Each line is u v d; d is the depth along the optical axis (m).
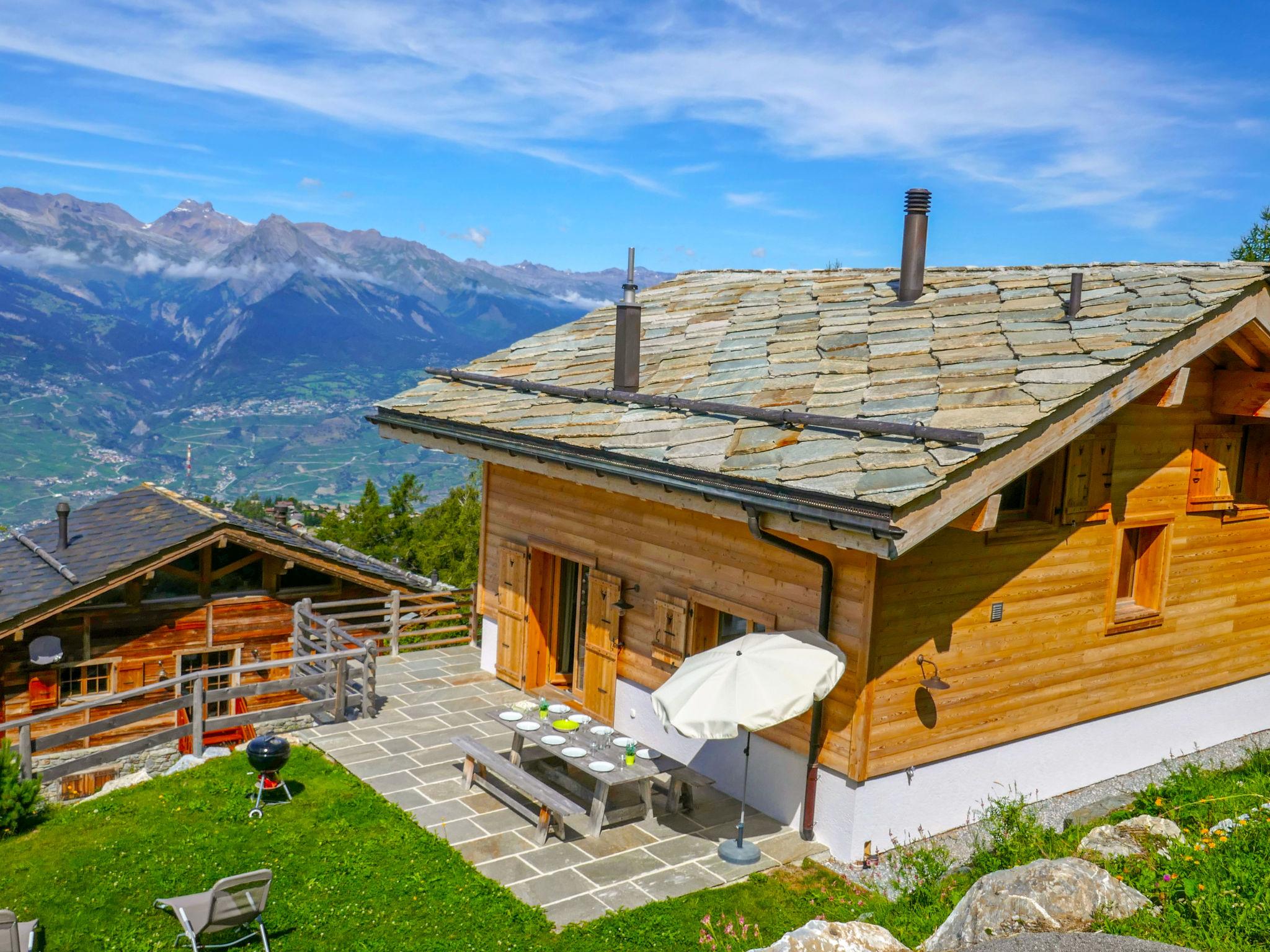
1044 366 8.93
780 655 8.42
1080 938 5.35
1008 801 9.99
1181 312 9.15
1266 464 12.38
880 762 9.05
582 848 9.05
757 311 13.75
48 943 7.50
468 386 14.74
